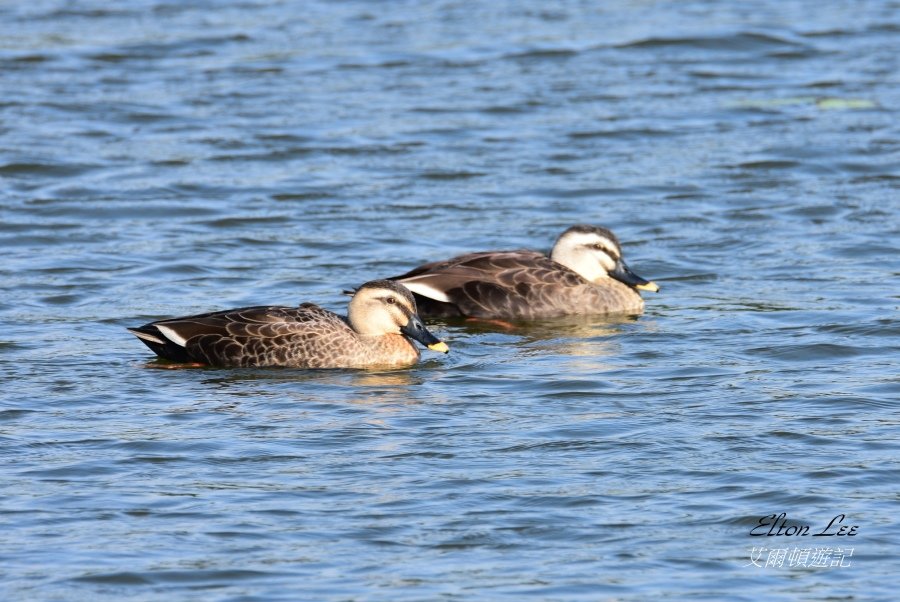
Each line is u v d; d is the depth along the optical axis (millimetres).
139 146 27766
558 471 13203
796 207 24391
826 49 34844
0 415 14766
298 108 30219
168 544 11688
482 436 14188
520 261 19766
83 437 14125
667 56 34281
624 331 18469
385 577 11141
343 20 37406
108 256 21797
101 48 34156
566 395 15586
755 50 34812
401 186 25719
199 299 19734
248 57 33844
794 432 14172
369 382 16250
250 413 14961
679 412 14875
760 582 11094
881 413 14750
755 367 16547
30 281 20453
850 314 18641
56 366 16641
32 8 37812
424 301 19656
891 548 11648
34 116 29422
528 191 25469
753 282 20594
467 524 12070
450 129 28922
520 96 31062
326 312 17438
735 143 28125
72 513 12266
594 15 38000
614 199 25016
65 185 25438
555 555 11531
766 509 12336
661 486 12836
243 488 12836
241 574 11188
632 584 11047
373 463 13430
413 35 35906
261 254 22047
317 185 25734
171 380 16234
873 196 25000
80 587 10977
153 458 13562
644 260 21812
